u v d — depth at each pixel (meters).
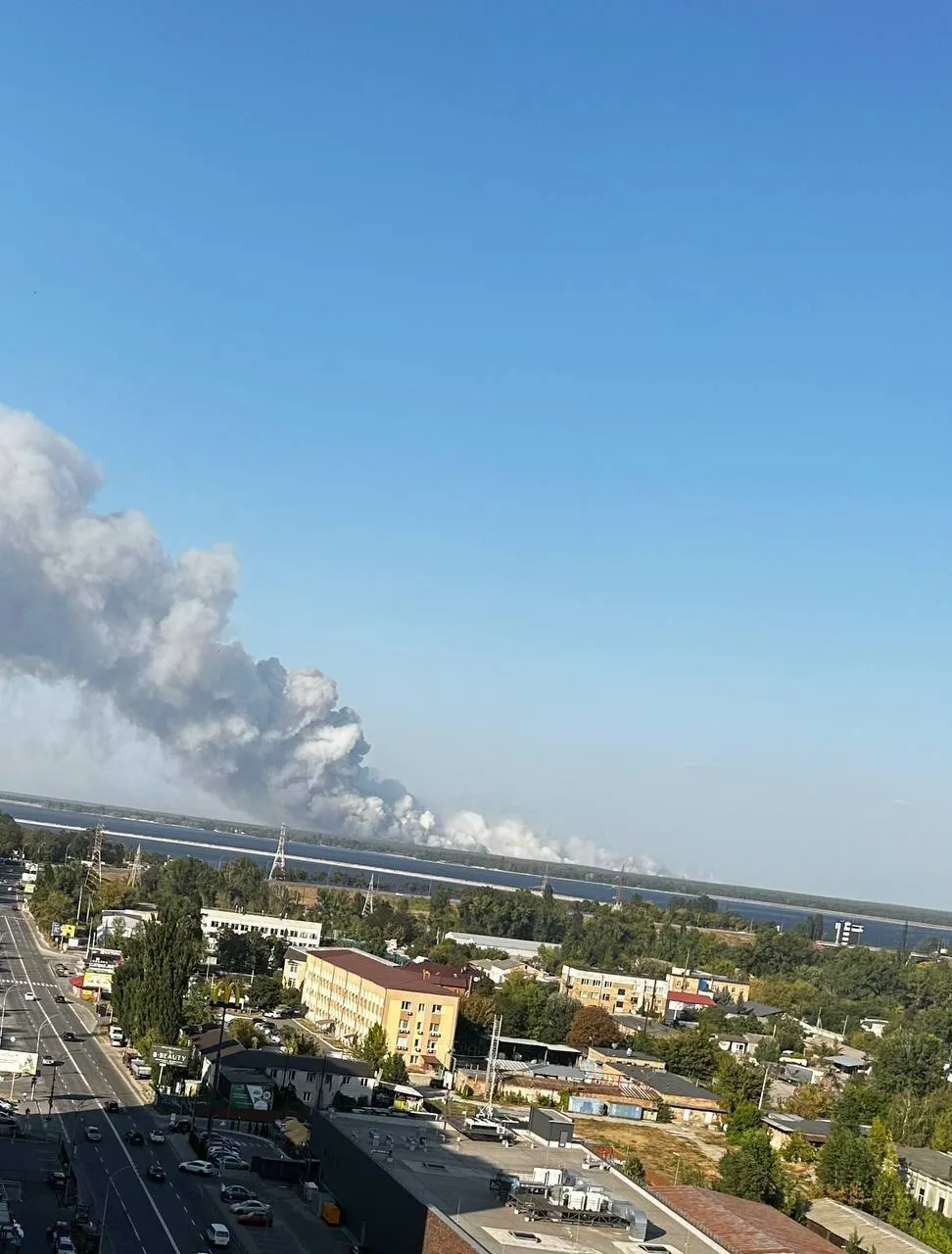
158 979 188.50
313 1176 133.38
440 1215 96.06
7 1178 118.88
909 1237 138.12
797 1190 156.00
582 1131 183.88
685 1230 105.56
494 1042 197.50
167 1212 114.81
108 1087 165.75
